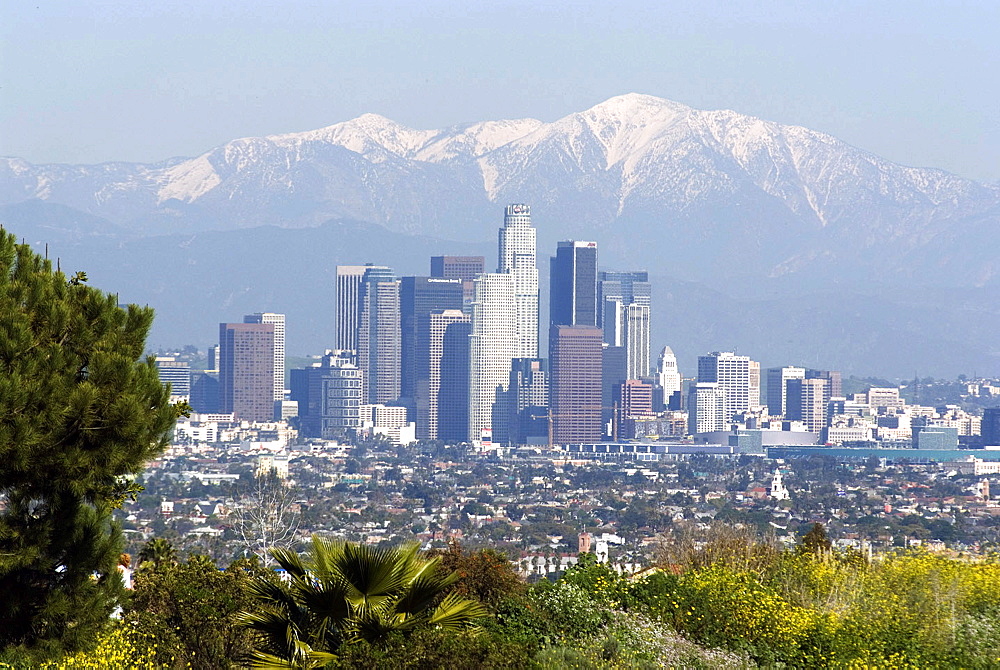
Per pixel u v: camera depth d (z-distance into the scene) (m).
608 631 59.22
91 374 49.91
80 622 51.28
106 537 51.88
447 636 44.03
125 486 51.78
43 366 48.84
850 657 55.72
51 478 49.25
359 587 45.53
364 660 43.09
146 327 53.19
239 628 50.75
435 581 46.28
